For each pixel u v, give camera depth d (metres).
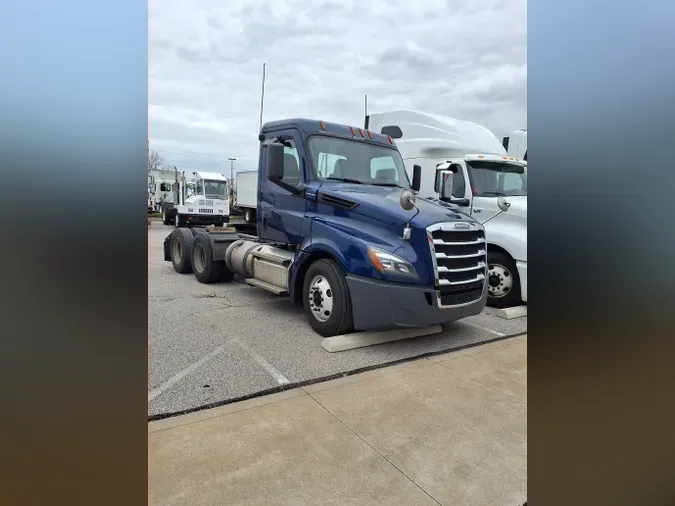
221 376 3.52
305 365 3.81
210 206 21.27
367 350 4.27
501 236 6.23
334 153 5.29
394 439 2.64
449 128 7.68
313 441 2.59
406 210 4.29
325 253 4.77
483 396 3.28
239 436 2.63
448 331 5.05
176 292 6.92
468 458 2.46
